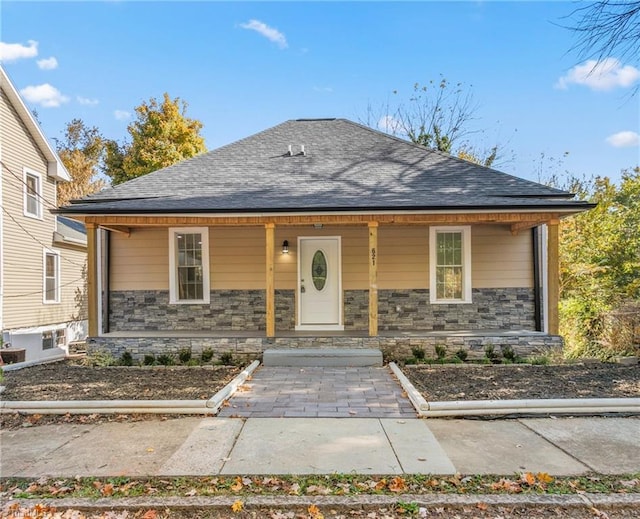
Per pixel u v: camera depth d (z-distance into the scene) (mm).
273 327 8633
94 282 8828
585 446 4203
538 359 8031
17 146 13641
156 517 3082
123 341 8781
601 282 13258
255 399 5840
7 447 4316
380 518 3031
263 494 3307
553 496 3240
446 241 10117
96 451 4176
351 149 11359
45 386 6570
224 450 4133
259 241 10133
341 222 8523
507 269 10047
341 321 9984
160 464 3854
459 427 4738
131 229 10203
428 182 9672
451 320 9984
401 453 4031
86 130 30156
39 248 14500
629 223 14656
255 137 12086
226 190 9430
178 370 7781
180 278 10266
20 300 13539
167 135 24531
